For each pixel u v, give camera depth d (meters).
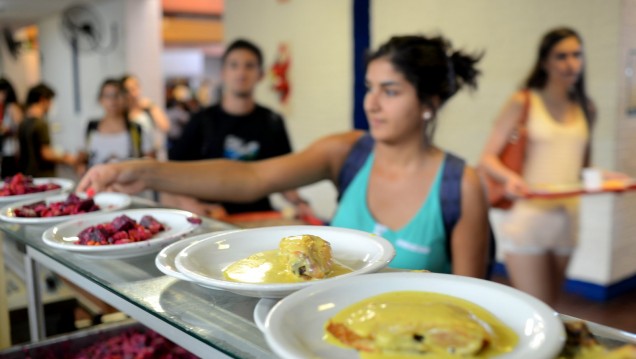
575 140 3.73
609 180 3.71
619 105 3.66
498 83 4.20
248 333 0.68
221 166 1.62
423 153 1.45
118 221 1.03
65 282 1.81
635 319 3.64
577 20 3.73
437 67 1.39
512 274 3.96
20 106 6.78
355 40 5.20
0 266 1.50
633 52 3.69
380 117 1.42
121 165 1.46
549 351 0.51
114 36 7.36
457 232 1.41
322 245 0.76
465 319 0.56
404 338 0.53
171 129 8.02
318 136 5.84
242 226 1.19
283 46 6.05
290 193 3.06
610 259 3.91
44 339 1.49
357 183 1.55
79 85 8.56
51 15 9.05
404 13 4.84
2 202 1.44
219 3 8.66
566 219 3.74
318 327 0.59
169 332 0.78
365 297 0.65
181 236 1.01
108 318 1.69
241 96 2.77
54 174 4.87
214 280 0.70
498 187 3.96
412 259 1.42
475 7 4.29
